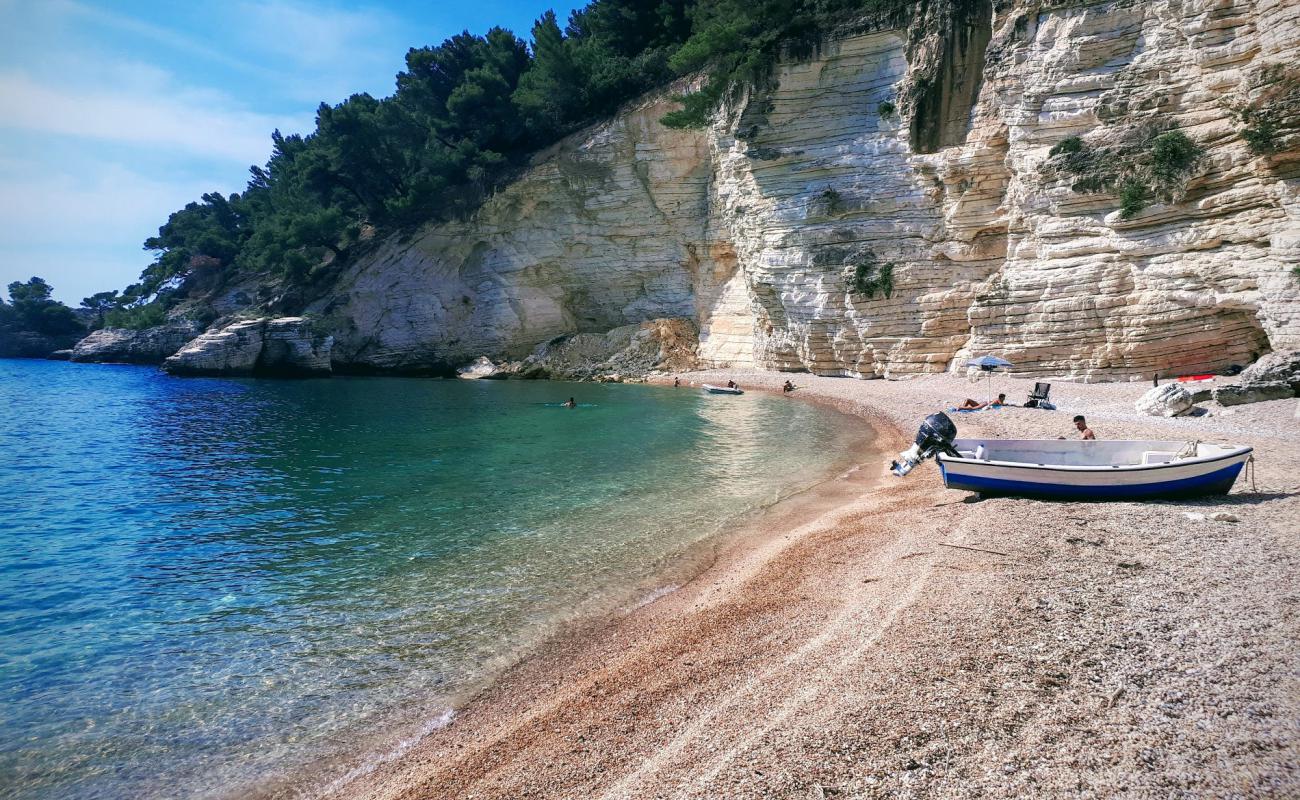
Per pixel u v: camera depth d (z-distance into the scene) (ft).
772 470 63.41
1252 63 71.67
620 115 173.78
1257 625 22.70
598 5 200.03
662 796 16.92
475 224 184.96
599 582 36.40
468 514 50.11
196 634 31.32
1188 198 81.30
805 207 128.67
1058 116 94.27
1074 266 91.81
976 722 18.37
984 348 101.81
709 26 147.84
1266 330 73.87
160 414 110.73
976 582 28.58
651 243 176.86
